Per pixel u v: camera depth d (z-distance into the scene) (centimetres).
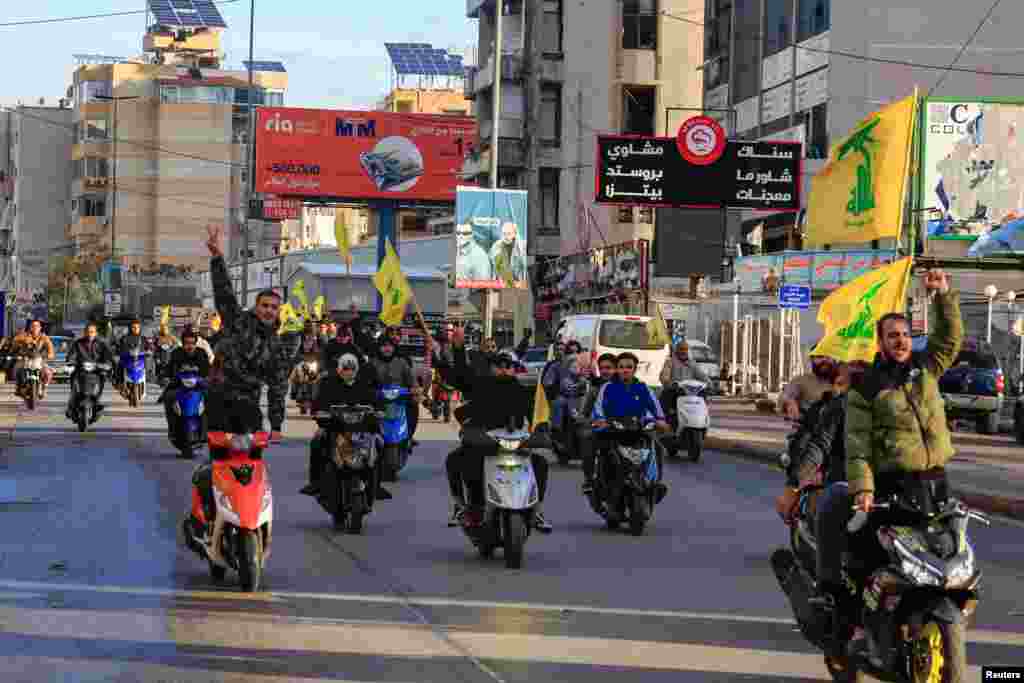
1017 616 1162
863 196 1772
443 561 1423
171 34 16062
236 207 15075
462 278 5266
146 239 14962
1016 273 4856
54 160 16000
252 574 1202
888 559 833
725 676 929
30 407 3841
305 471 2309
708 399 4828
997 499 1962
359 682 894
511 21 8312
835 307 1242
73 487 2002
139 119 15000
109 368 3078
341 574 1323
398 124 7844
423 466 2448
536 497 1412
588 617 1133
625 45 7844
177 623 1066
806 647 1024
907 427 841
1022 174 4931
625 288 5031
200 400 2466
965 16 5350
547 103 8025
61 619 1073
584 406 1755
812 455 1011
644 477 1661
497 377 1476
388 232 8006
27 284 15700
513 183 8331
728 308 5400
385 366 2264
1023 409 3116
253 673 910
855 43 5375
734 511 1908
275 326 1231
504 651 995
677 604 1198
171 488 2002
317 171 7781
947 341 876
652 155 5534
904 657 822
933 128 4934
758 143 5553
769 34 5944
